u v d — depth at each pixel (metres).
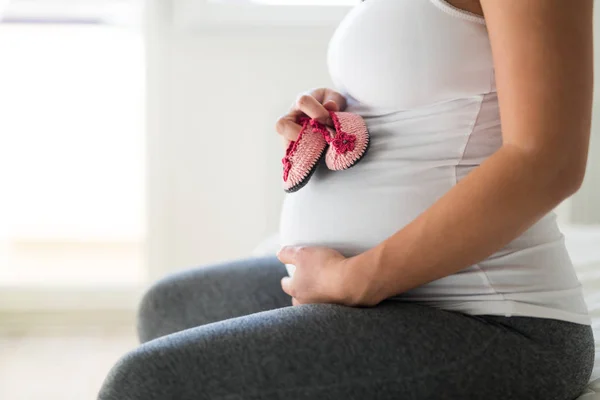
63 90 2.96
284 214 1.00
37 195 3.04
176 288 1.13
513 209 0.73
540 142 0.71
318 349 0.76
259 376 0.75
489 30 0.76
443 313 0.80
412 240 0.78
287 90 2.16
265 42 2.13
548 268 0.84
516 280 0.82
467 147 0.83
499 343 0.79
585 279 1.31
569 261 0.88
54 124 2.99
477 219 0.74
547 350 0.81
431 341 0.77
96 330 2.27
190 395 0.75
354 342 0.76
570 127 0.71
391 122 0.88
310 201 0.93
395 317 0.78
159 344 0.77
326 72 2.15
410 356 0.76
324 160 0.93
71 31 2.76
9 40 2.83
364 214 0.86
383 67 0.85
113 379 0.76
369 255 0.81
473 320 0.80
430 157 0.85
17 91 2.94
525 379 0.79
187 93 2.14
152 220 2.19
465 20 0.82
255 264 1.15
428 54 0.83
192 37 2.12
